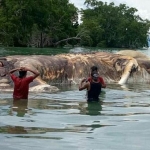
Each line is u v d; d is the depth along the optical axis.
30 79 10.05
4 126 6.66
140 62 16.41
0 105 8.88
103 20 101.38
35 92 11.20
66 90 12.04
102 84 10.34
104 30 99.56
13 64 12.78
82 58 15.23
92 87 10.05
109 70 15.34
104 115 7.90
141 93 11.87
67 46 78.19
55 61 14.30
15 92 10.04
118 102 9.84
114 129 6.60
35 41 66.56
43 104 9.17
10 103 9.19
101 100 10.09
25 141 5.73
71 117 7.60
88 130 6.50
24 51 36.56
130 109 8.73
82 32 74.75
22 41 64.19
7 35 60.59
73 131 6.40
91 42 79.94
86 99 10.19
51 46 69.81
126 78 15.16
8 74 12.01
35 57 14.06
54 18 68.62
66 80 14.20
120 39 104.88
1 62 12.67
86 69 14.75
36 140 5.79
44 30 67.56
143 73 15.88
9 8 61.81
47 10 65.38
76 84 14.09
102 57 15.93
